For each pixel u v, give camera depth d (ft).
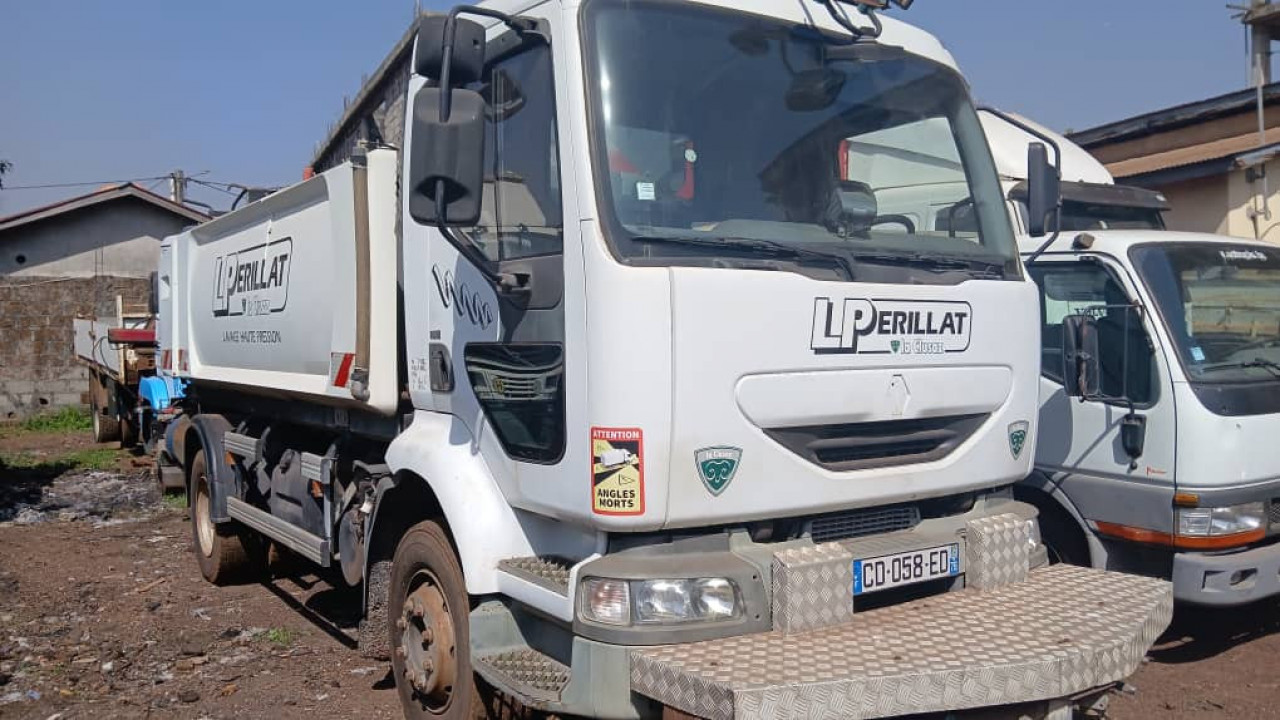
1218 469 18.12
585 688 11.50
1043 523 20.52
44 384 72.18
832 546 12.39
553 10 12.21
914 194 14.32
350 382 16.70
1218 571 17.99
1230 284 19.99
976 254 14.51
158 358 32.07
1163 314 18.81
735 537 12.08
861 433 12.82
